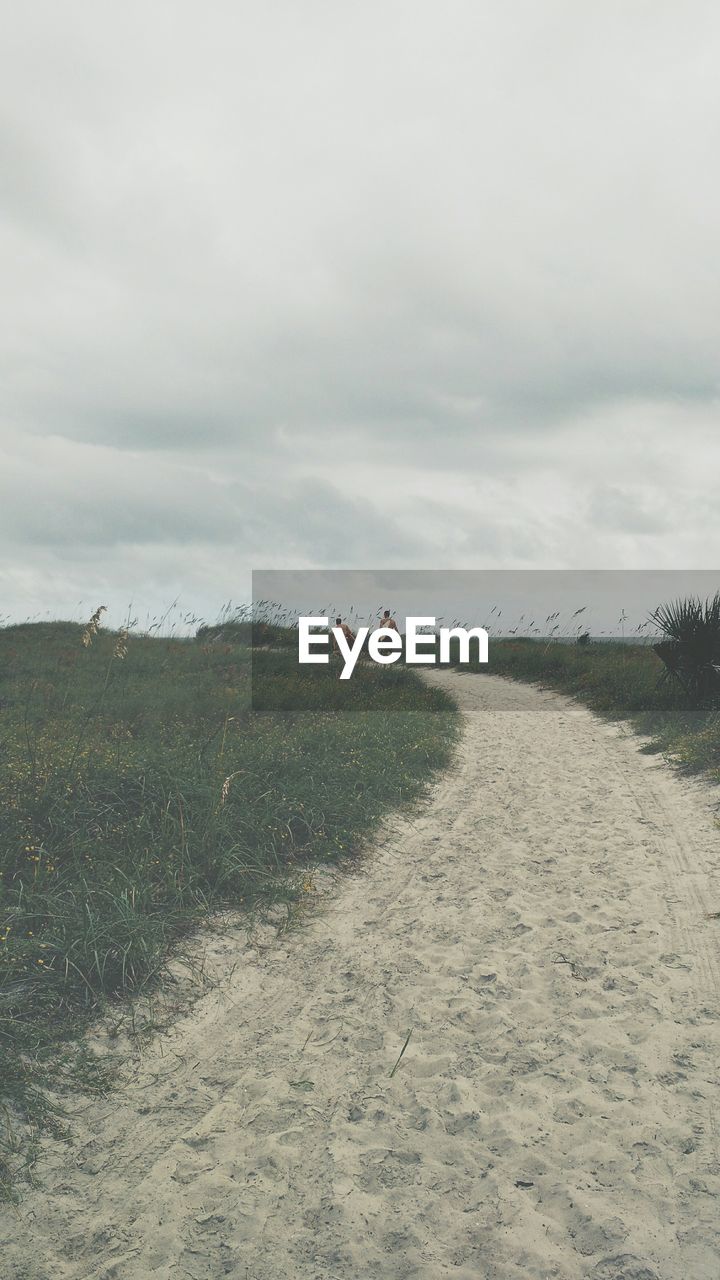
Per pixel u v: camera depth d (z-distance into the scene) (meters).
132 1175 2.95
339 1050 3.87
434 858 7.01
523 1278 2.44
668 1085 3.45
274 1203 2.81
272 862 6.30
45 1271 2.49
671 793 8.94
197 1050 3.85
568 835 7.56
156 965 4.43
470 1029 4.04
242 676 15.76
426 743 11.20
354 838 7.16
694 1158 2.96
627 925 5.32
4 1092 3.33
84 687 13.39
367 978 4.67
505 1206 2.76
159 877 5.41
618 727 13.74
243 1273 2.50
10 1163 2.97
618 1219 2.66
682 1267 2.43
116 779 6.43
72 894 4.79
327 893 6.05
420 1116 3.32
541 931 5.29
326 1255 2.56
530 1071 3.62
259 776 7.55
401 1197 2.84
